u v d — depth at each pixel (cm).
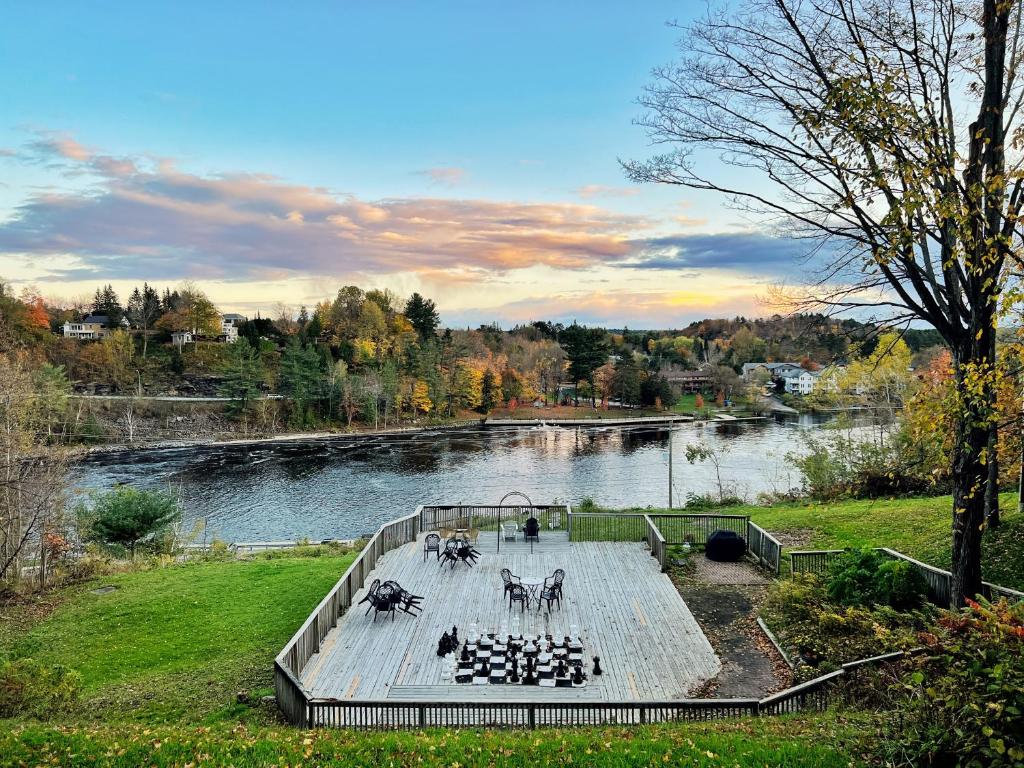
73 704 1102
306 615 1557
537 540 1969
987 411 867
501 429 8069
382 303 12900
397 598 1409
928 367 3017
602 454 6019
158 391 8469
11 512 2044
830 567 1472
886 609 1198
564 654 1200
